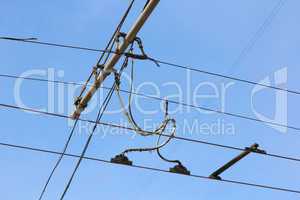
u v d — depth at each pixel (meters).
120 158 10.01
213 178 11.02
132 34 8.67
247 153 10.83
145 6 8.27
